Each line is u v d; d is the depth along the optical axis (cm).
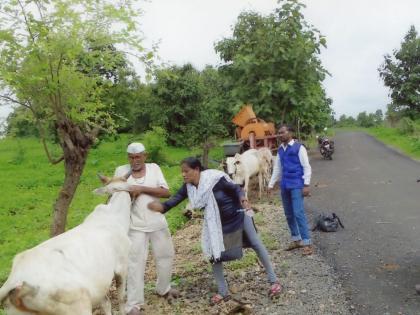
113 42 630
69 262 439
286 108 1683
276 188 1538
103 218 532
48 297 407
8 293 400
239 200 603
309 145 3050
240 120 1667
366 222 1018
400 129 4241
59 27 598
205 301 641
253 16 1966
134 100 2459
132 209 605
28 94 640
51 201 1650
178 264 809
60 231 678
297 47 1576
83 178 2123
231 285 688
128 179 613
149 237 618
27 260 419
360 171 1908
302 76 1638
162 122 3491
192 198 608
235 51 1967
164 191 616
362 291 647
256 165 1334
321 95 1736
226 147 1470
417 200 1218
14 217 1402
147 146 2539
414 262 746
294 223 837
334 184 1589
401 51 4350
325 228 953
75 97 655
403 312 578
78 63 678
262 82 1619
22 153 2953
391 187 1452
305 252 807
